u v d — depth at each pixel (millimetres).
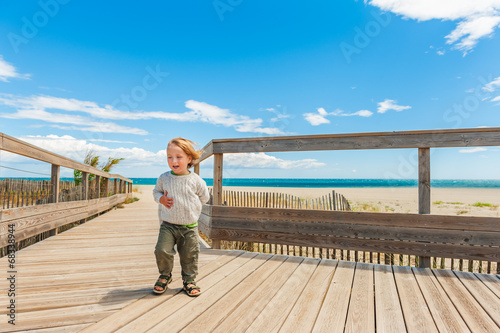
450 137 3166
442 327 1914
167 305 2195
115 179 10266
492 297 2422
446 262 4715
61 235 5059
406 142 3307
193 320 1958
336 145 3539
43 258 3547
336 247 3537
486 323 1974
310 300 2320
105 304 2199
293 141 3703
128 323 1899
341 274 2963
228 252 3820
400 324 1950
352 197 23281
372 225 3420
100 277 2846
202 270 3062
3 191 3512
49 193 4734
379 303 2285
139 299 2305
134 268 3146
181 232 2469
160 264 2439
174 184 2479
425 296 2432
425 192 3277
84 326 1850
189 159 2555
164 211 2492
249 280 2770
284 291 2502
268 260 3451
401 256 3965
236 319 1981
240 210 3928
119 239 4730
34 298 2303
